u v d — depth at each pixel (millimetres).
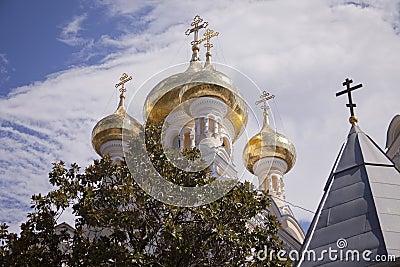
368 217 14453
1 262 17109
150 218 17406
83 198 17688
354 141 16984
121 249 16281
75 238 17328
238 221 17375
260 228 17484
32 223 17734
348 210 14906
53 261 17203
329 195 15656
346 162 16391
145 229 17297
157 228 17141
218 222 17156
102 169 18516
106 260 16391
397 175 15836
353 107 18422
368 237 13977
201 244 16828
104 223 17094
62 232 17797
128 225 16875
